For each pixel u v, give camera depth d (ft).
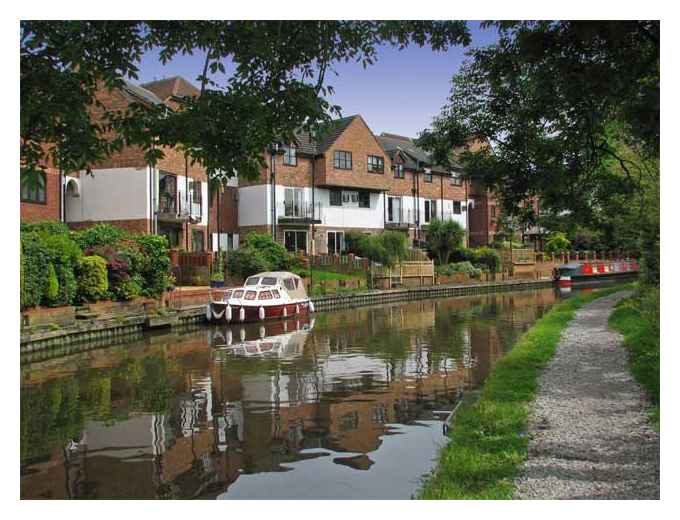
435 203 152.66
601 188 38.01
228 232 114.93
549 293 129.08
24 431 28.66
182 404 33.65
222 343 58.13
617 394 27.02
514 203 34.45
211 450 25.48
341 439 26.50
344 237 126.41
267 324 74.54
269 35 20.68
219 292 81.76
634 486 16.92
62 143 20.44
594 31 21.16
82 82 19.90
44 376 42.11
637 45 22.39
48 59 18.81
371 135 129.90
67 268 58.80
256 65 21.81
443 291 123.65
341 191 126.31
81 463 24.18
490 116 34.37
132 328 64.49
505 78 30.27
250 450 25.35
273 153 23.47
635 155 41.11
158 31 20.34
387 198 139.64
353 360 47.37
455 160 44.68
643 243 49.60
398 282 119.75
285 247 110.42
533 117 29.14
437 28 24.39
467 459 19.52
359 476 21.86
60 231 66.08
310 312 87.04
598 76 22.40
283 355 50.29
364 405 32.60
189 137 20.49
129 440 27.17
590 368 33.12
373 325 72.69
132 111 21.83
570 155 31.68
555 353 38.47
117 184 88.28
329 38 21.39
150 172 87.81
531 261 156.87
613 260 186.39
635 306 55.93
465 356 48.70
